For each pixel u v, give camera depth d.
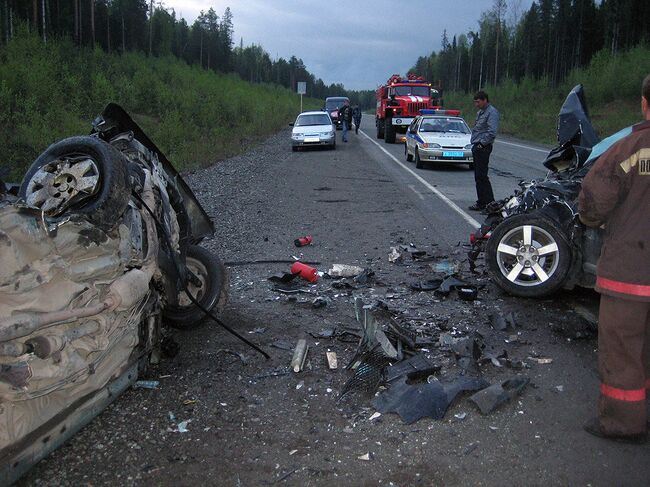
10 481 2.57
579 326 4.70
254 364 4.18
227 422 3.40
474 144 10.12
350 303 5.46
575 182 5.51
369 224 9.27
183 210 4.67
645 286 2.94
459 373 3.96
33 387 2.55
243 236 8.47
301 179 14.82
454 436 3.25
